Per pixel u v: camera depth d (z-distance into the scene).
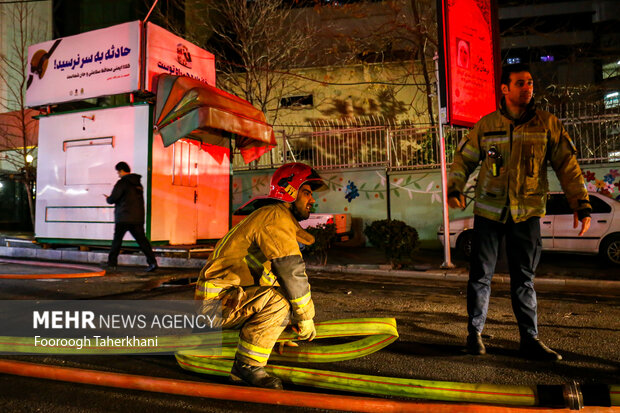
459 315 5.00
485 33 9.16
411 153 13.17
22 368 3.09
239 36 17.22
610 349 3.68
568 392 2.35
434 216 12.54
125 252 10.00
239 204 14.60
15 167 18.41
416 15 15.27
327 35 19.31
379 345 3.21
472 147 3.71
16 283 6.70
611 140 11.25
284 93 18.11
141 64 8.91
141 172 8.91
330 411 2.50
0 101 19.42
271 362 3.41
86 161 9.57
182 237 9.60
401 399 2.64
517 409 2.36
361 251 12.05
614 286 7.09
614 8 31.62
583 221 3.26
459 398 2.54
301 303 2.62
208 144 10.33
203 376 3.07
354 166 13.43
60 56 9.80
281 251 2.58
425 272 8.28
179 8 20.78
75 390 2.83
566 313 5.09
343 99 17.78
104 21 22.52
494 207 3.51
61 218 9.88
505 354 3.56
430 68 16.86
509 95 3.42
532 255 3.47
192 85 8.63
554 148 3.44
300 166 2.79
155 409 2.55
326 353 3.33
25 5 19.97
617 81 16.14
